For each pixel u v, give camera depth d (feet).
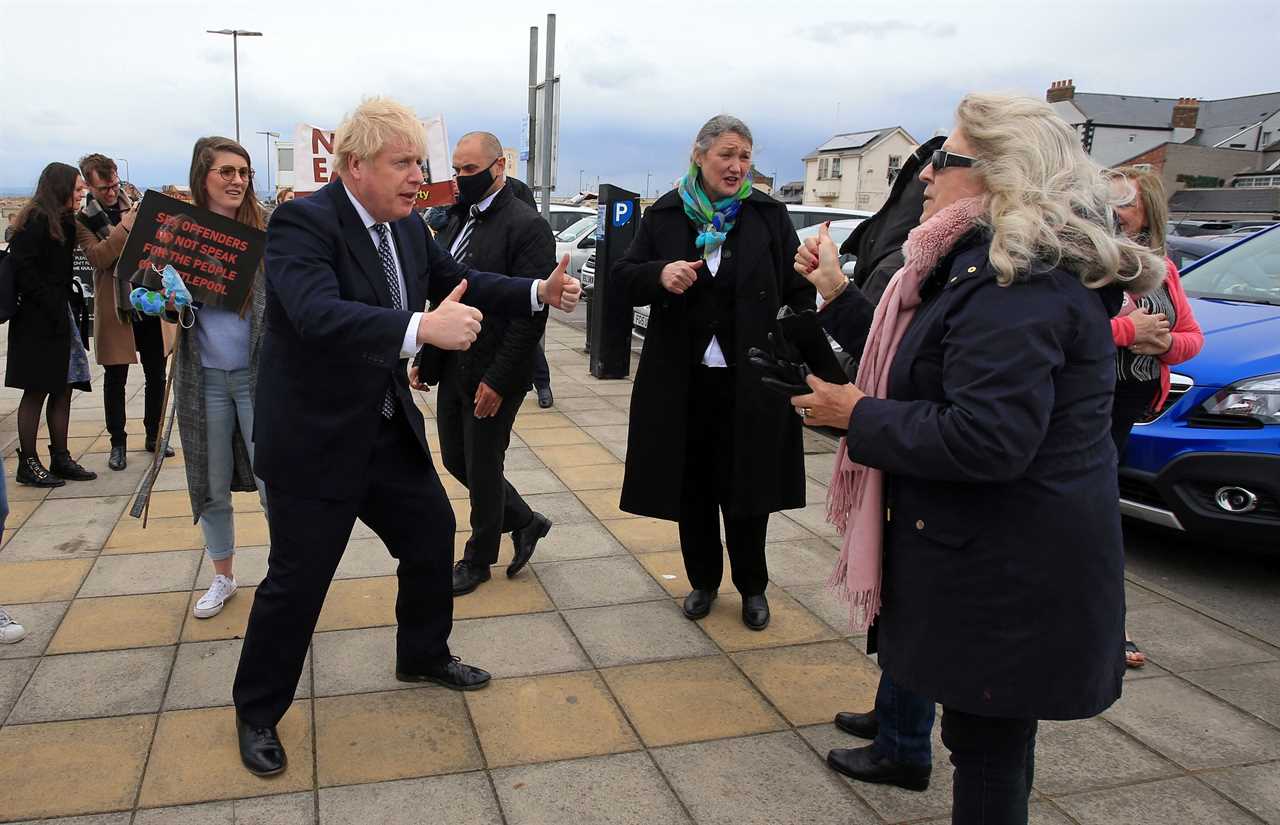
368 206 8.20
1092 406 5.79
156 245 10.67
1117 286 5.91
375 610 11.81
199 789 8.14
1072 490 5.74
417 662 9.94
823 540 14.93
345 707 9.59
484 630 11.43
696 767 8.77
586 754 8.91
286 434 8.17
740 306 10.75
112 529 14.47
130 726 9.05
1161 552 15.56
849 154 176.04
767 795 8.39
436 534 9.48
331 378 8.11
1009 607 5.82
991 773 6.24
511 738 9.12
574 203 93.20
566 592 12.63
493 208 11.84
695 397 11.31
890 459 5.89
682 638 11.38
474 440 12.00
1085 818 8.18
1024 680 5.82
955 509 5.97
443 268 9.57
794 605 12.42
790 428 11.23
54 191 15.81
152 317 18.35
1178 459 13.41
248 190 11.50
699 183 10.89
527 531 13.09
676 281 10.23
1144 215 10.59
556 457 19.57
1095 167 5.93
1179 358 10.90
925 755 8.43
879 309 6.78
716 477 11.43
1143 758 9.12
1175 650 11.47
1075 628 5.79
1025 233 5.49
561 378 29.09
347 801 8.07
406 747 8.91
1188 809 8.33
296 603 8.39
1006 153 5.81
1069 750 9.23
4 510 10.62
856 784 8.61
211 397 11.09
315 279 7.57
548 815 7.98
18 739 8.79
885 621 6.58
